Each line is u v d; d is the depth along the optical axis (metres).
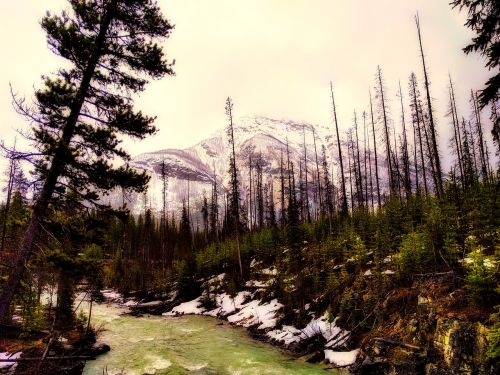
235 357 20.42
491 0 9.46
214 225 66.56
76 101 10.21
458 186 26.55
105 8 10.99
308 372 17.42
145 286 50.41
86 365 18.98
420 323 15.62
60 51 10.33
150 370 18.56
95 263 10.45
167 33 11.77
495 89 9.76
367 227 31.05
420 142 41.09
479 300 13.55
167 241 73.38
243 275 39.00
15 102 9.38
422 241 19.08
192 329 28.70
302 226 41.34
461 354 12.66
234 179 44.75
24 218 10.30
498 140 10.56
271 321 26.64
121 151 11.02
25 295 15.38
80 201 10.57
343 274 24.22
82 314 23.36
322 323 22.22
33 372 8.52
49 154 9.74
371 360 16.17
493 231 17.91
